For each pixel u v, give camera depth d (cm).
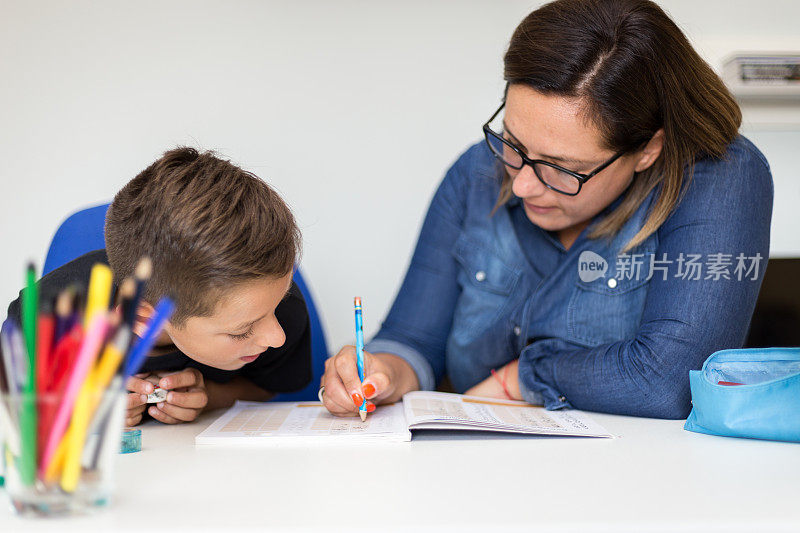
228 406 137
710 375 101
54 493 60
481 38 229
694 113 116
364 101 229
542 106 107
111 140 227
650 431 104
